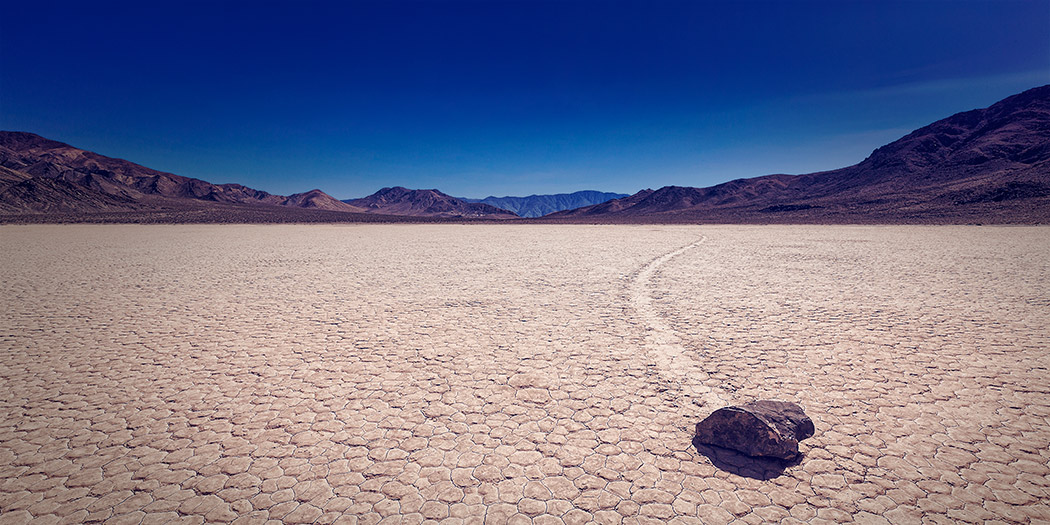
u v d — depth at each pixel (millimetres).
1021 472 3270
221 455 3617
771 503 3002
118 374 5312
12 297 9633
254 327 7371
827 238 27891
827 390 4738
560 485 3232
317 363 5707
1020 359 5516
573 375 5297
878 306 8461
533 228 53750
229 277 12594
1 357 5852
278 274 13234
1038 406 4281
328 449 3707
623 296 9938
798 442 3686
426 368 5543
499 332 7117
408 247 23719
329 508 2998
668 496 3094
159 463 3506
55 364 5613
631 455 3605
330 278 12523
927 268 13211
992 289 9797
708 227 48688
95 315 8086
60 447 3723
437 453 3648
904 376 5070
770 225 49938
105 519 2895
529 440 3844
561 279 12398
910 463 3406
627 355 5969
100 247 22047
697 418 4211
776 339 6547
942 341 6277
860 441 3717
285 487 3213
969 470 3305
